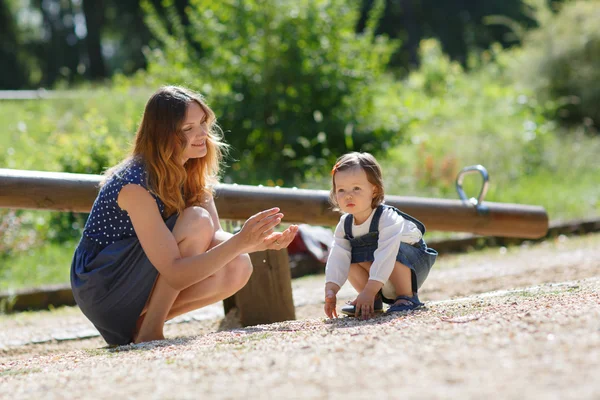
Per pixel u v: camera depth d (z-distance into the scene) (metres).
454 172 14.17
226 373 3.04
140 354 3.96
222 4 15.05
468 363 2.75
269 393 2.62
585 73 19.94
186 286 4.88
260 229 4.76
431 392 2.41
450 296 7.45
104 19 41.47
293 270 9.73
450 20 43.84
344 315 5.48
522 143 16.31
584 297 4.29
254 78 14.48
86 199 6.20
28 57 44.00
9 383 3.42
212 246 5.27
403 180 13.91
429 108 18.42
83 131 13.82
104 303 5.10
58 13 45.47
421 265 5.14
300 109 14.56
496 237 11.45
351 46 15.27
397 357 2.97
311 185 13.41
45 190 6.12
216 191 6.64
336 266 5.08
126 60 50.97
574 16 21.02
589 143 17.73
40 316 8.13
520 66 21.16
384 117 15.34
